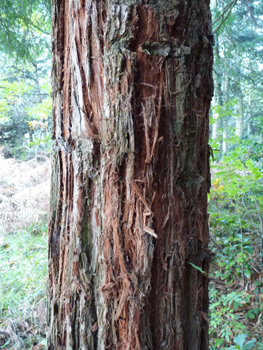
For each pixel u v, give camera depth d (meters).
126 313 0.92
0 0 3.54
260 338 1.79
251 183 2.50
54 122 1.12
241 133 9.16
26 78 8.93
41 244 3.16
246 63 7.73
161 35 0.88
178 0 0.89
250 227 2.84
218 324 1.87
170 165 0.93
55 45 1.08
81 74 0.98
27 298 2.08
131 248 0.92
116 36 0.87
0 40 3.94
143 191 0.89
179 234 0.96
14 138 8.90
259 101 8.46
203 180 1.01
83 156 0.99
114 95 0.89
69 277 1.05
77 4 0.97
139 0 0.86
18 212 3.61
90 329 1.01
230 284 2.26
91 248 1.02
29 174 4.63
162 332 0.97
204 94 1.02
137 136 0.89
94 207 1.00
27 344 1.71
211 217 2.81
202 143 1.04
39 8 4.19
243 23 6.55
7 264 2.65
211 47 1.03
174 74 0.91
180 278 0.98
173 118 0.92
